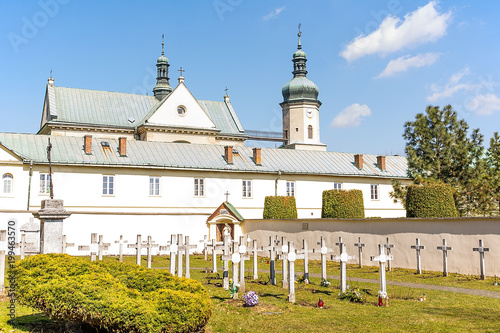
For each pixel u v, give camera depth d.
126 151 42.44
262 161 47.56
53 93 53.81
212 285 20.27
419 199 28.91
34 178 37.56
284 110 74.25
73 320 10.47
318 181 48.50
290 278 16.58
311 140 72.31
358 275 24.48
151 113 54.22
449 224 24.50
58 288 10.05
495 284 20.39
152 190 41.53
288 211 41.41
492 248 22.42
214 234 42.41
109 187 40.06
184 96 54.12
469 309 15.38
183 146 46.22
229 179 44.59
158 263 30.20
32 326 11.72
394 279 22.77
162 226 41.22
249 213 45.03
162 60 64.12
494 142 37.41
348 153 54.19
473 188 33.53
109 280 10.84
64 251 23.47
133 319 9.57
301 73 74.94
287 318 13.97
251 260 33.00
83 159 39.44
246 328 12.82
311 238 33.75
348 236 30.70
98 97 56.22
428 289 19.64
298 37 75.94
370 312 14.88
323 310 15.12
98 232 39.03
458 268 23.88
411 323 13.41
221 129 59.69
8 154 36.97
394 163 54.62
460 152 34.28
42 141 40.38
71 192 38.62
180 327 9.87
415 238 26.25
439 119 35.41
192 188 43.00
